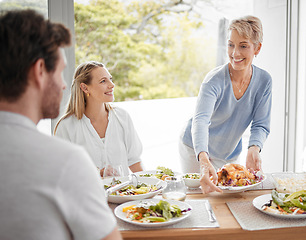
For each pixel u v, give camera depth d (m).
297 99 3.07
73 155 0.68
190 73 10.45
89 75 1.93
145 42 9.98
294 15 2.98
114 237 0.70
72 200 0.66
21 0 2.29
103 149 1.99
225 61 7.60
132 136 2.07
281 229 1.19
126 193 1.46
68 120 2.00
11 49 0.68
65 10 2.35
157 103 7.51
